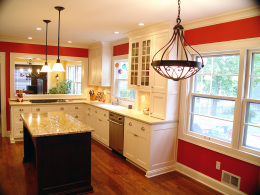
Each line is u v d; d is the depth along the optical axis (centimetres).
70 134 273
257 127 266
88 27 389
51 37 500
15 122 498
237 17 274
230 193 287
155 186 310
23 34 471
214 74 316
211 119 321
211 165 314
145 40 383
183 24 340
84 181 288
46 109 536
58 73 796
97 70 572
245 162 272
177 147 369
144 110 398
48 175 264
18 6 280
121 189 298
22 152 432
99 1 255
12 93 545
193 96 349
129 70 432
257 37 256
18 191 283
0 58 530
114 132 432
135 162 370
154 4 259
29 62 740
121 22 348
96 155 425
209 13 286
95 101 597
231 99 293
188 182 327
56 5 274
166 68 160
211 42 307
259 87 266
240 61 275
